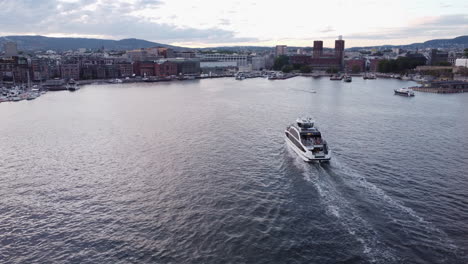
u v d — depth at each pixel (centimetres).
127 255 4388
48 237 4831
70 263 4262
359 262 4128
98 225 5106
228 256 4306
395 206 5484
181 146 9062
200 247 4506
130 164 7688
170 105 16825
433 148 8825
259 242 4569
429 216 5172
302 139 8000
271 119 13025
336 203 5594
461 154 8300
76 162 7894
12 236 4859
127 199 5928
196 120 12762
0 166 7669
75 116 13712
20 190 6372
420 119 13050
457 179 6650
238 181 6588
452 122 12431
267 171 7094
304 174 6862
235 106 16550
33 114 14275
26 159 8162
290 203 5625
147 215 5362
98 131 10956
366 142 9412
